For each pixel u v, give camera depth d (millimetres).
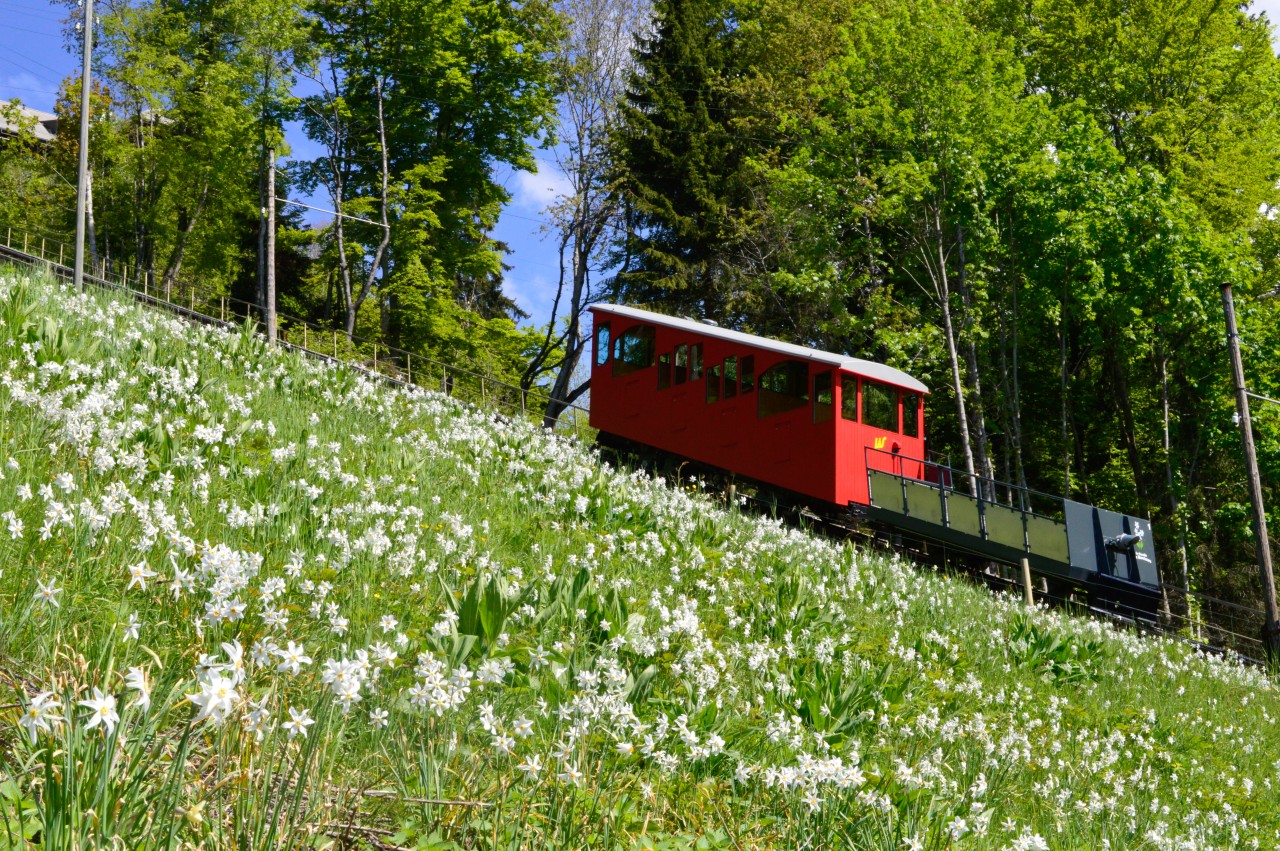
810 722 6352
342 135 43500
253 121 43438
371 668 4391
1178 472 31562
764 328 36688
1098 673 12336
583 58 38625
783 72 37125
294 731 3029
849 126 31703
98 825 2574
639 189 38594
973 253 30672
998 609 14898
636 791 4176
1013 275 30375
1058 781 7621
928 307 33000
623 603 7484
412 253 43125
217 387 10766
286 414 11117
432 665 3504
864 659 8641
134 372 10125
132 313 14570
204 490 6652
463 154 45844
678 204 39531
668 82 39750
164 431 7477
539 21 42656
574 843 3562
